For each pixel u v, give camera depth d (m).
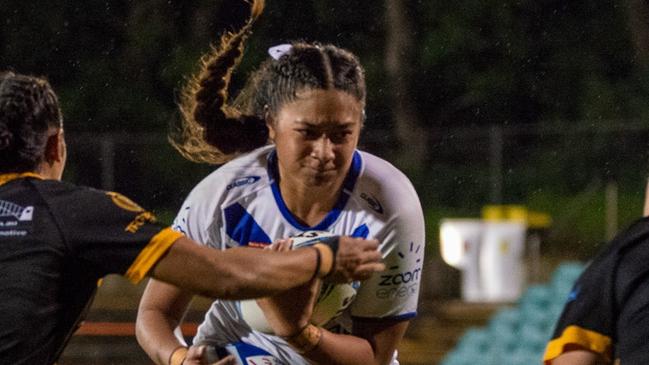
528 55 85.56
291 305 12.09
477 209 73.50
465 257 59.94
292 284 11.19
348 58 12.30
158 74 83.75
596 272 10.90
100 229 11.00
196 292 11.05
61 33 82.94
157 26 83.81
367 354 13.16
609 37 85.62
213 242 13.20
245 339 13.66
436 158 75.00
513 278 59.94
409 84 85.94
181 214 13.34
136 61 83.69
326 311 12.70
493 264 59.78
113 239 10.97
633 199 71.19
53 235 10.98
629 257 10.78
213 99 13.54
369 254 11.56
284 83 12.18
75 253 11.01
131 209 11.16
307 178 12.29
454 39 85.31
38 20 82.56
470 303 59.22
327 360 12.72
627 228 11.05
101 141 69.25
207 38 83.81
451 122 86.00
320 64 12.06
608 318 10.79
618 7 85.56
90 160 69.19
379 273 13.11
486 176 73.88
